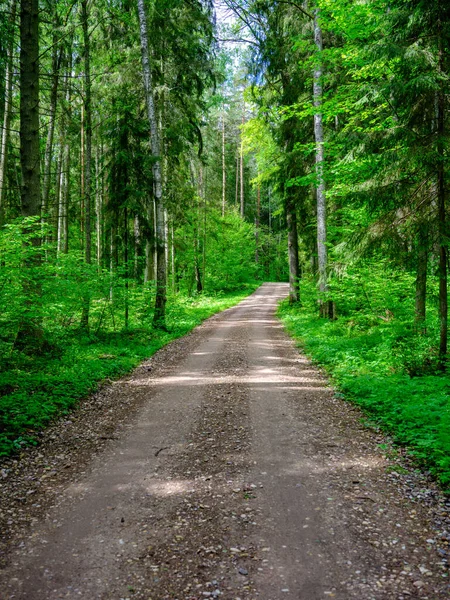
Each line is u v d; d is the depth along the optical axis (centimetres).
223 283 4175
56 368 1010
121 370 1107
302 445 601
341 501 445
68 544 376
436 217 833
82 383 909
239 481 495
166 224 2719
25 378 893
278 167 2161
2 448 568
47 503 450
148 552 363
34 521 415
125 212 1750
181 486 485
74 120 2306
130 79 1931
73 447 608
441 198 828
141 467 539
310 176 1481
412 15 803
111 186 1762
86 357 1177
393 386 820
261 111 2059
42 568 343
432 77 763
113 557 357
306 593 309
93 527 404
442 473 487
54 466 544
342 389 894
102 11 1620
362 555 353
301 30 1756
